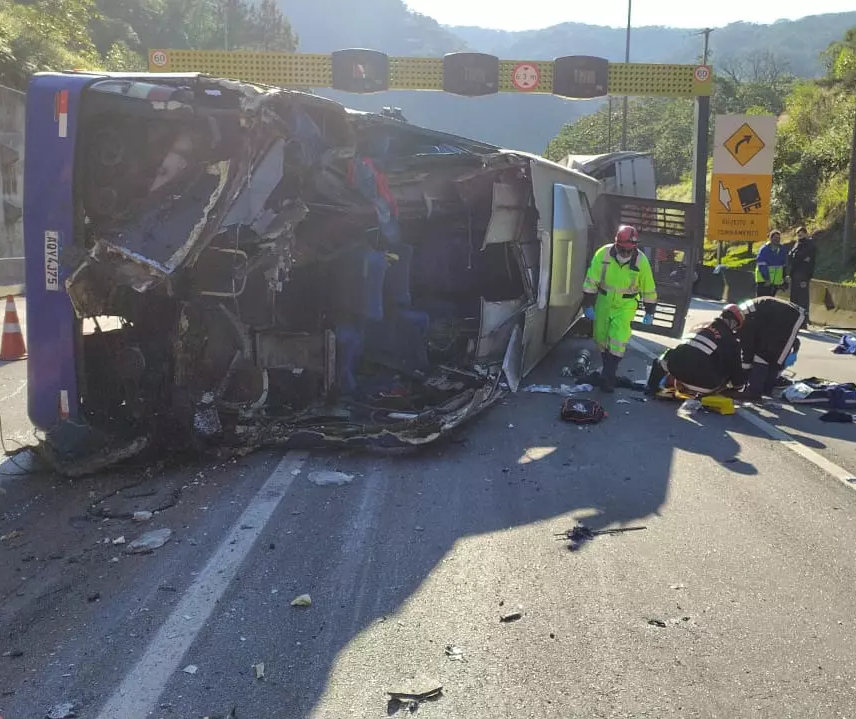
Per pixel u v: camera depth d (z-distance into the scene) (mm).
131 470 5641
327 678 3102
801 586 3961
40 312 5426
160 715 2867
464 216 8602
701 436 6957
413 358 7633
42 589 3838
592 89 20500
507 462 6027
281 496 5137
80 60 25812
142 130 5336
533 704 2943
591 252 11008
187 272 5664
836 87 32344
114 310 5625
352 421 6445
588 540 4523
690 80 20594
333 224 6914
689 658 3271
